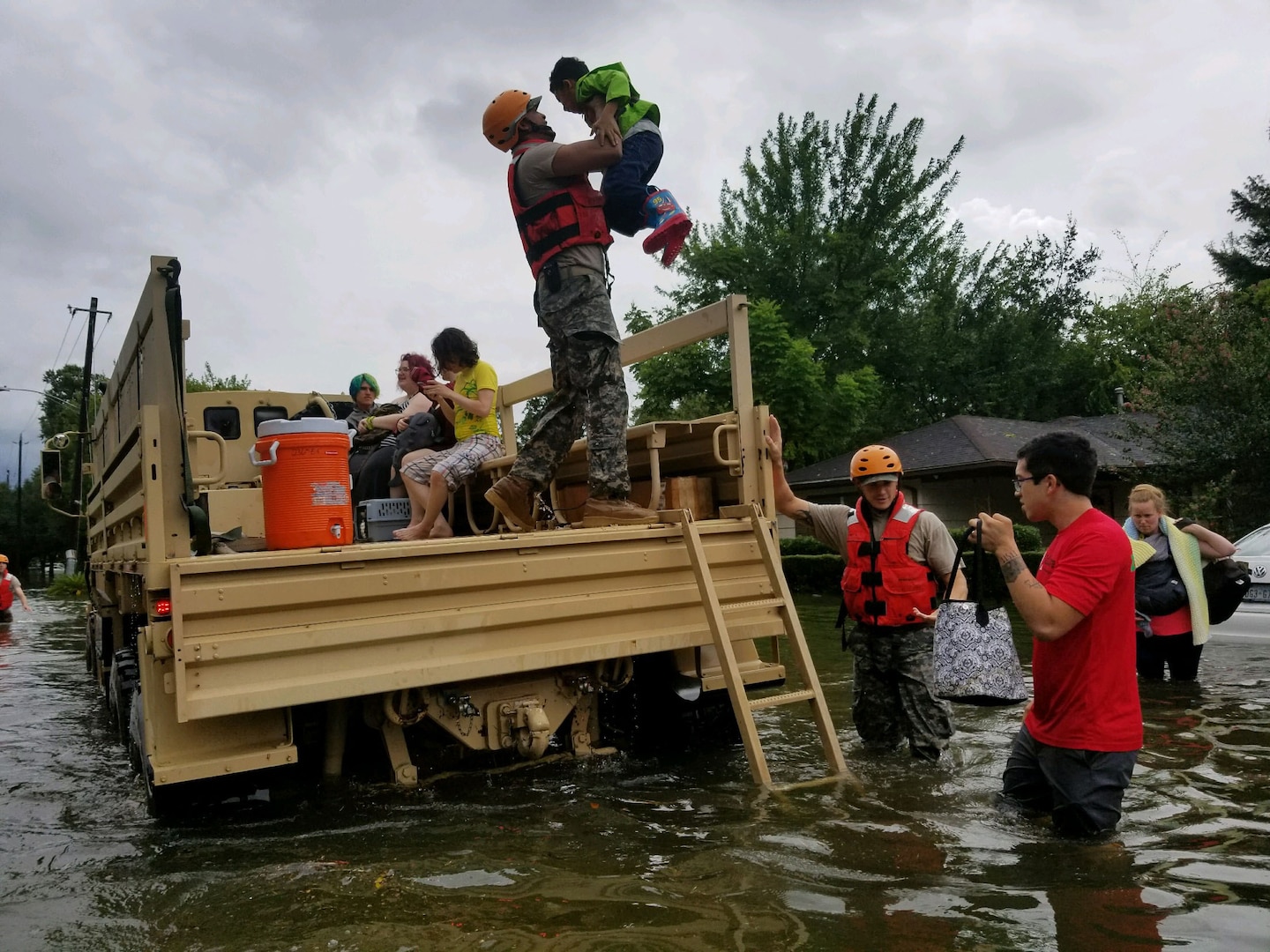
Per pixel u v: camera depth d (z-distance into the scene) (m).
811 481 24.52
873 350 34.69
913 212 35.72
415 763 4.14
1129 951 2.36
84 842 3.44
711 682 4.46
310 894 2.82
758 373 26.36
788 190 34.69
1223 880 2.87
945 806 3.71
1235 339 16.55
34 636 14.09
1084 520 3.45
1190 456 16.06
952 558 4.59
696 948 2.40
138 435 4.04
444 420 5.53
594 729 4.46
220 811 3.63
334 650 3.47
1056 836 3.32
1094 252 41.34
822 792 3.93
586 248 4.56
